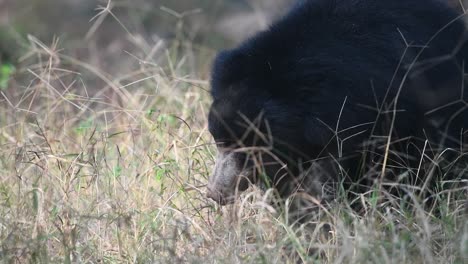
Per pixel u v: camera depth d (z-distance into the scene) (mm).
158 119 12062
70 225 9969
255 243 9453
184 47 19562
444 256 8836
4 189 11172
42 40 23406
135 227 9922
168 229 10023
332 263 8891
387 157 9977
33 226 9961
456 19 10477
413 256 8844
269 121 9617
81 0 25094
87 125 12930
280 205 10117
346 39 9883
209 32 22672
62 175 11117
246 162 9945
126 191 10688
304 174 9914
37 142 13031
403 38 9984
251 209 10047
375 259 8328
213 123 9938
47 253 9383
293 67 9727
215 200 10070
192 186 10508
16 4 25375
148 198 10773
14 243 9492
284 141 9703
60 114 13930
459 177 10078
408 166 10117
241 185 10047
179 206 10781
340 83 9648
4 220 10258
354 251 8781
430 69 10070
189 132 11977
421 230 9078
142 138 12180
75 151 12398
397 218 9445
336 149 9750
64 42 22812
